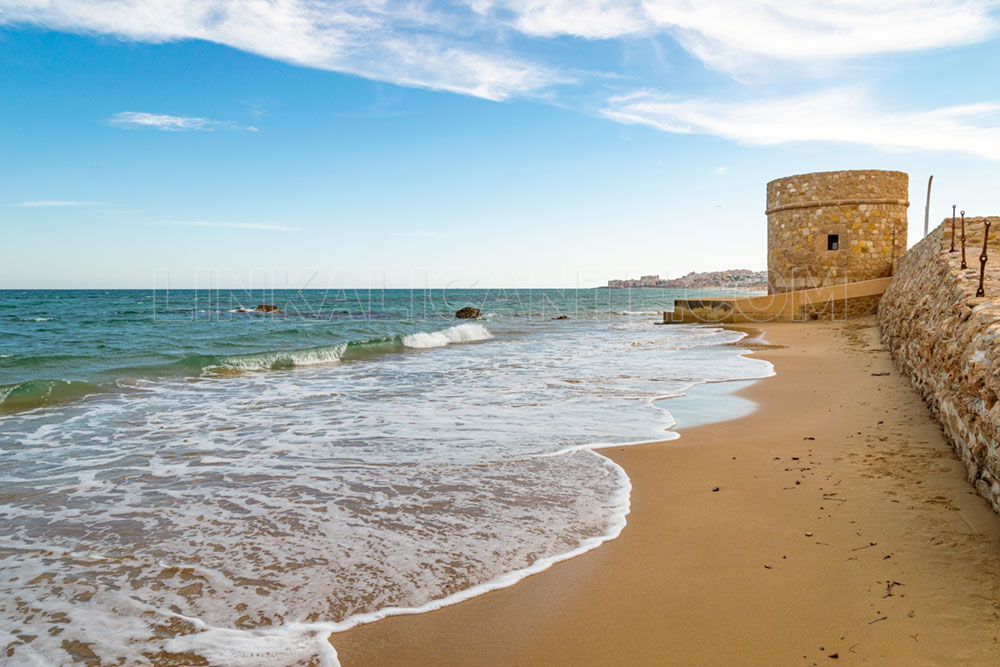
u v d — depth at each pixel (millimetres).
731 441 7023
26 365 13750
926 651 2881
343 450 6852
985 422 4426
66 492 5480
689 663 2912
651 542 4316
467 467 6137
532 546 4273
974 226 12023
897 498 4789
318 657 3004
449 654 3035
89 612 3420
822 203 25234
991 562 3627
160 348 18812
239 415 8883
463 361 15898
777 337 20312
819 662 2873
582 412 8836
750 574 3785
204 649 3066
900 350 10922
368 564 4012
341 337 23906
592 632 3203
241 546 4301
